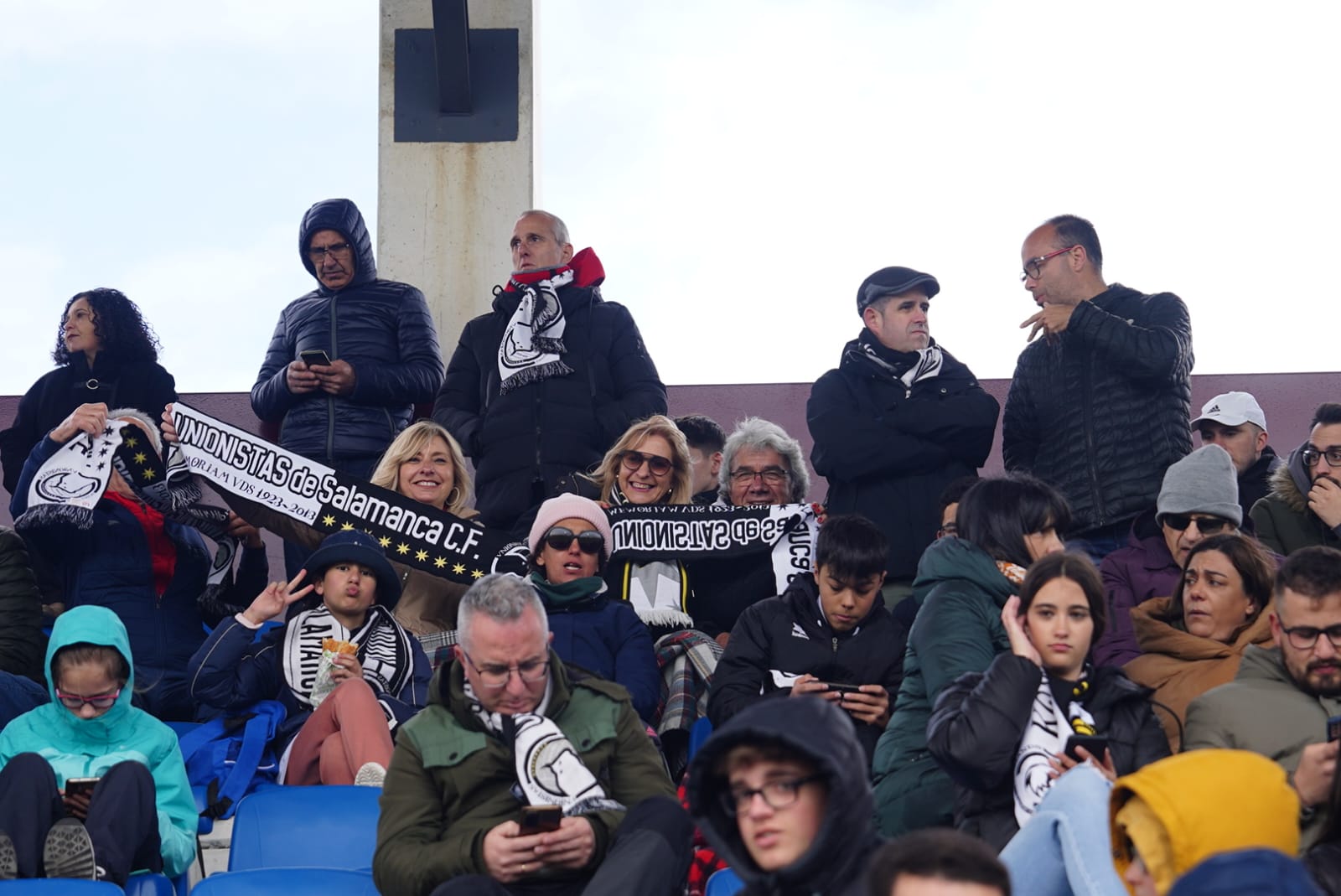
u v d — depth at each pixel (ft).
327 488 41.52
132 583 41.06
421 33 55.06
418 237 54.19
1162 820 19.08
